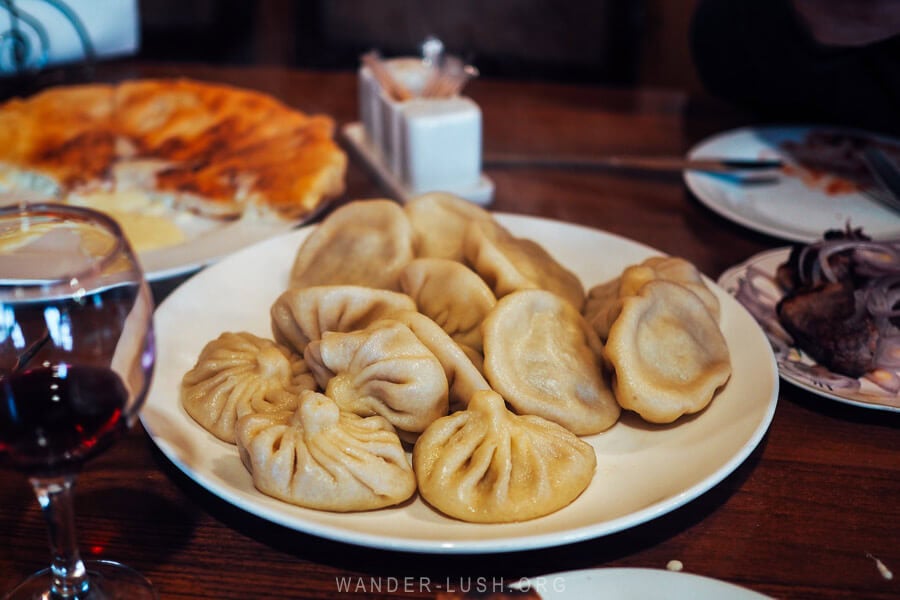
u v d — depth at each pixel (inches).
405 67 34.9
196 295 25.8
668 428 22.4
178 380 23.3
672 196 33.3
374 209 27.2
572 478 20.3
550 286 25.4
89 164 33.8
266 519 19.7
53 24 39.6
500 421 20.9
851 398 23.0
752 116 40.8
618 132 38.2
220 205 31.5
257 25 69.6
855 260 25.4
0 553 19.6
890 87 40.3
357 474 19.9
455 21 51.6
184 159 34.0
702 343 23.8
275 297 26.6
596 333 24.3
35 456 17.0
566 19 50.1
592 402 22.8
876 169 33.0
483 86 42.4
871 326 24.1
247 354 23.1
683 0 64.9
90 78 41.5
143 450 22.1
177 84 39.0
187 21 59.8
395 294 23.7
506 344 22.7
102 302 17.6
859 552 19.8
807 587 19.1
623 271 26.5
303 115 36.5
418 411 21.5
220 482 19.6
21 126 35.6
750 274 27.4
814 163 34.9
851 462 22.0
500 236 26.7
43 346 17.7
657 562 19.7
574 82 50.7
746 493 21.2
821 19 38.1
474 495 20.1
